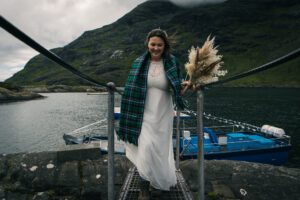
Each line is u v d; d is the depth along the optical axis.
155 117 3.17
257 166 5.06
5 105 78.00
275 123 39.16
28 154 5.32
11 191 4.81
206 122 39.69
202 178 2.97
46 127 42.22
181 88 3.07
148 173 3.08
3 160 5.21
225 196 4.62
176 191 3.55
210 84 2.76
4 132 39.06
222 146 16.56
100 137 18.25
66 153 5.27
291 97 90.19
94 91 166.12
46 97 114.50
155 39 3.18
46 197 4.73
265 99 81.88
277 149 17.17
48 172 5.04
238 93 113.44
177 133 4.56
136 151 3.26
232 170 5.01
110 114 2.94
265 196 4.59
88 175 5.05
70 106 73.75
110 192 2.98
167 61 3.25
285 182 4.74
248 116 45.91
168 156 3.26
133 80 3.22
